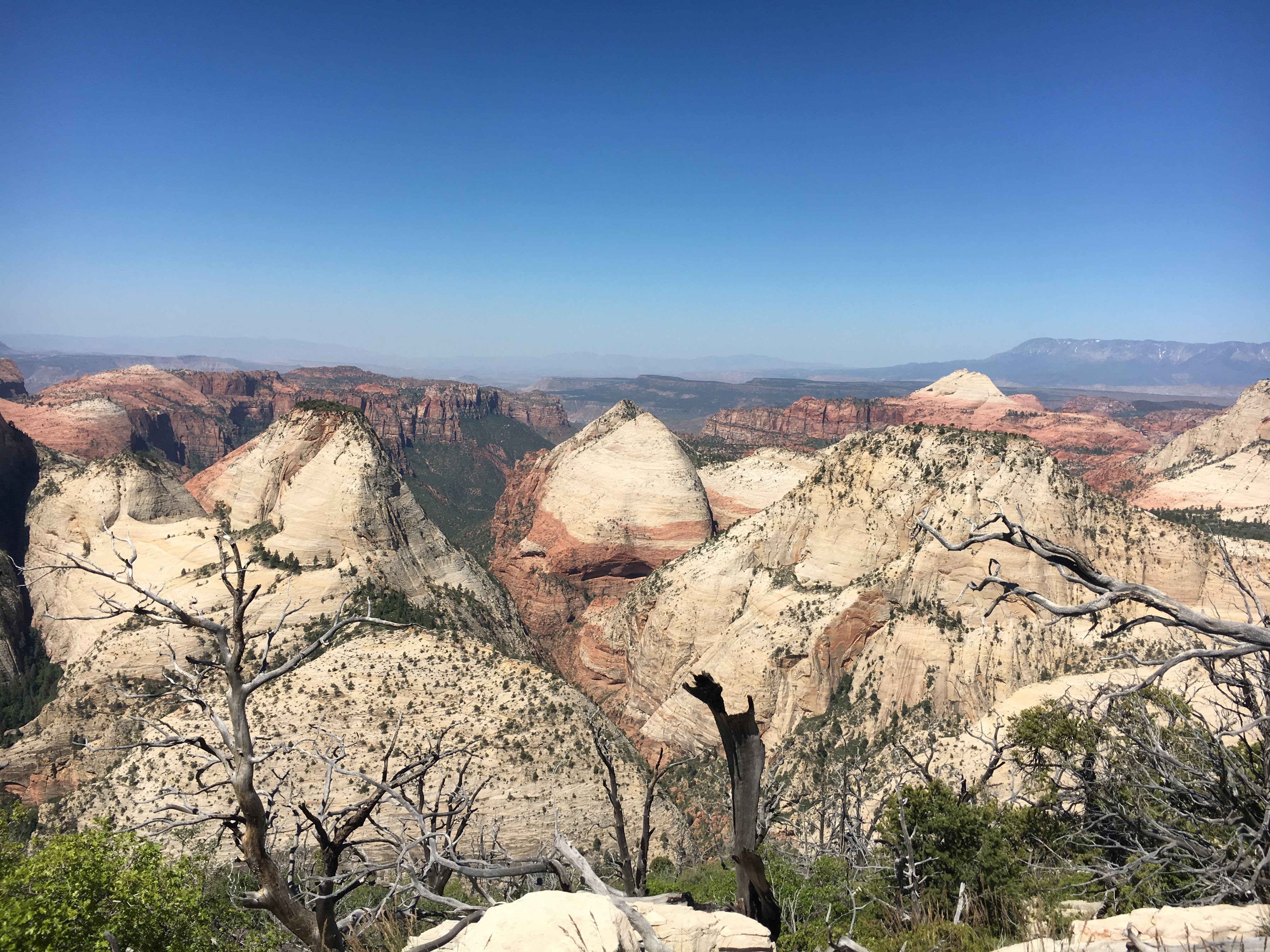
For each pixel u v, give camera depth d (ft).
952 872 46.93
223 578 32.40
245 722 31.04
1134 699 49.90
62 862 29.71
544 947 22.04
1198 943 25.39
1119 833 47.98
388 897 37.29
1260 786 41.19
